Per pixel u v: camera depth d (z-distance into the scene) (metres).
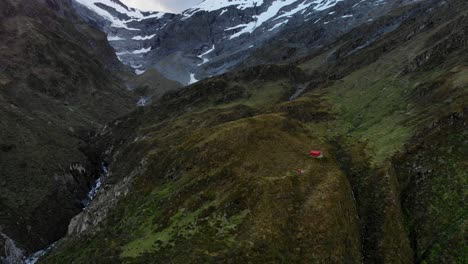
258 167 66.50
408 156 70.81
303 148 75.94
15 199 108.44
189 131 121.25
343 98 116.19
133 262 53.12
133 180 84.69
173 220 61.84
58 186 123.00
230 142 76.19
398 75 116.12
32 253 98.50
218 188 63.94
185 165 76.94
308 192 59.22
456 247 52.28
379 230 58.22
